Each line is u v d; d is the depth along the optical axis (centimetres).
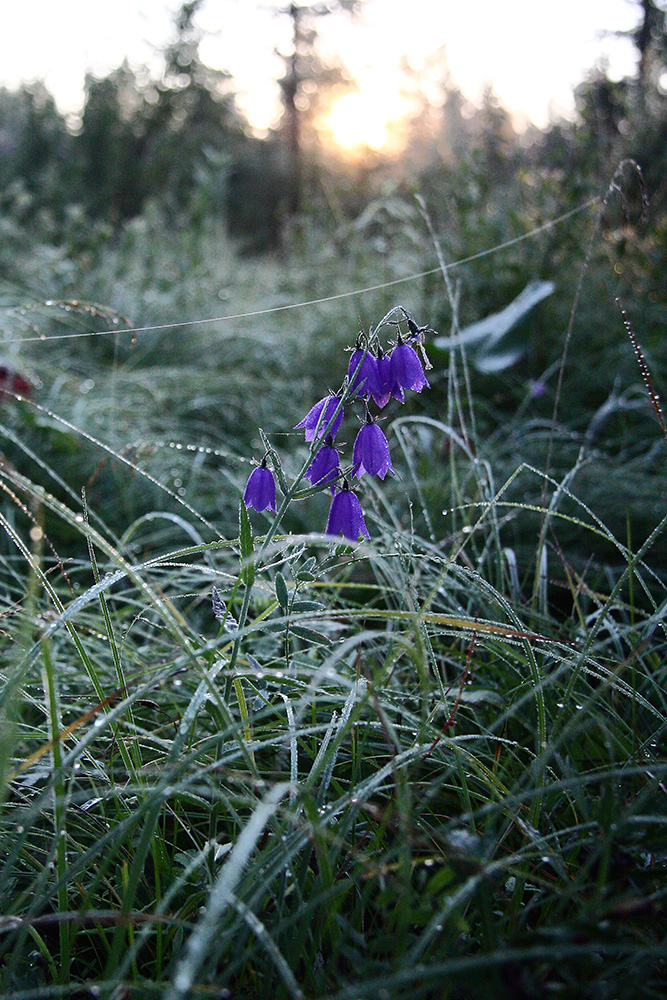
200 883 59
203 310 183
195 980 52
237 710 70
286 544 61
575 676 63
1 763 54
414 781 63
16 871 60
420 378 62
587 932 51
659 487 98
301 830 56
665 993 54
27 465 106
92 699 70
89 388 131
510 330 129
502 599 67
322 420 63
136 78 475
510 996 50
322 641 64
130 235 183
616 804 56
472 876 53
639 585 87
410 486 103
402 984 53
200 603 88
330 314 172
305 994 54
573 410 128
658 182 185
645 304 152
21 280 189
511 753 64
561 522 95
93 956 59
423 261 153
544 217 156
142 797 61
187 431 129
